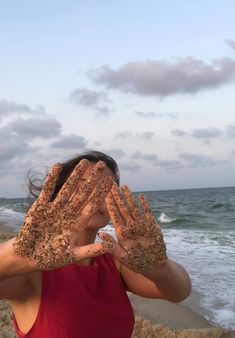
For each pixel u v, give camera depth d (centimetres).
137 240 166
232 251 1141
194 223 2473
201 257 1058
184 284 198
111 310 197
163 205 5316
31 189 232
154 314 601
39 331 184
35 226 147
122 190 166
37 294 185
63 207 150
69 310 186
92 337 189
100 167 154
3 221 2716
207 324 564
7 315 543
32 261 146
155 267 171
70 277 192
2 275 149
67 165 214
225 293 705
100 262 208
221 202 5216
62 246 145
